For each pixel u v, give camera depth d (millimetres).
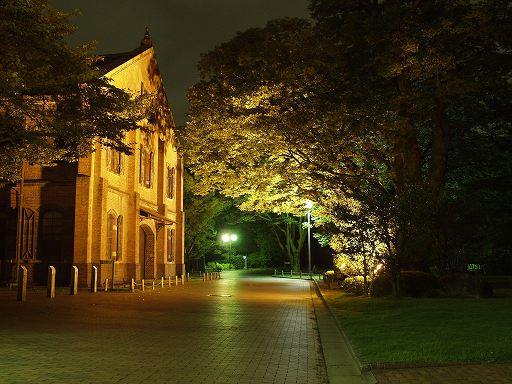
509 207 29516
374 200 18672
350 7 23328
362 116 22234
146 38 36750
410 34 19953
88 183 27766
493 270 35656
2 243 28516
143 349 9734
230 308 17969
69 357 8883
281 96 23453
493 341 8711
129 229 33250
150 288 28219
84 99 17672
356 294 21578
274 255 72938
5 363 8367
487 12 18844
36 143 15375
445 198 18859
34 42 15172
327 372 7988
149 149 38344
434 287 18250
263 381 7391
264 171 26781
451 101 23797
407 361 7707
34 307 17047
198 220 54812
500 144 26719
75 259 27328
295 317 15336
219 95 25500
